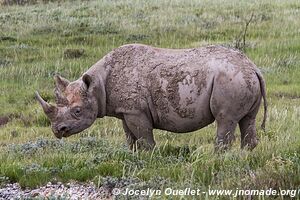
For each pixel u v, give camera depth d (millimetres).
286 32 64312
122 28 68688
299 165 20828
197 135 30766
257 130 30797
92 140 28406
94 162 24250
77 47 60781
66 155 25172
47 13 81688
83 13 80688
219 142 24328
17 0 97625
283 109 36344
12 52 58844
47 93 44250
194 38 63344
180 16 74500
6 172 23453
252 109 24812
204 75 24156
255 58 52625
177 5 84812
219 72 23969
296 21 69688
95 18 75438
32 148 27516
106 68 25828
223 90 23844
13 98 43688
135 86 25172
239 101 23938
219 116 24188
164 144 26953
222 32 65188
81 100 25297
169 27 67500
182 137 30578
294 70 49188
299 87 43781
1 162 24812
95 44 62688
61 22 73438
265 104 24828
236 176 20750
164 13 77438
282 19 71188
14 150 27703
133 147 26453
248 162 22359
